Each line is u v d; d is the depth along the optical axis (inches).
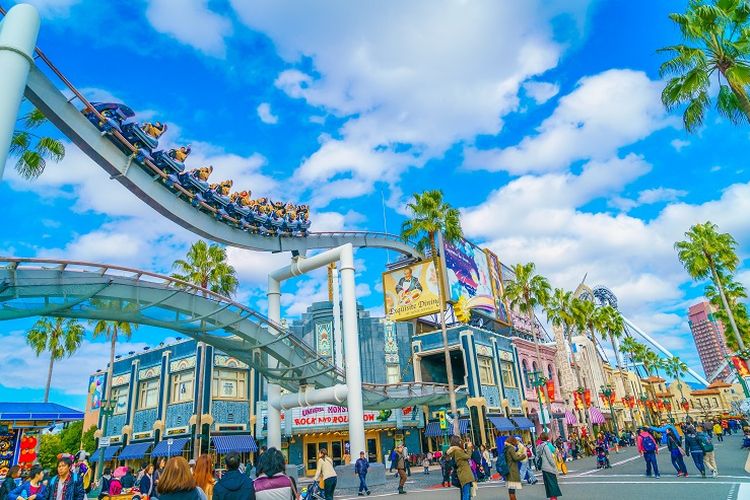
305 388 1293.1
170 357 1785.2
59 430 2476.6
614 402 3319.4
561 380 2591.0
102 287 805.9
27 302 722.2
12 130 585.0
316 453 1750.7
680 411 5236.2
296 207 1481.3
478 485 958.4
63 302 768.3
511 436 551.2
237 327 1094.4
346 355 1227.9
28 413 1312.7
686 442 800.3
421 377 2074.3
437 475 1355.8
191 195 1073.5
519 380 2204.7
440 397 1742.1
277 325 1182.9
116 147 901.8
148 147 951.6
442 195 1697.8
